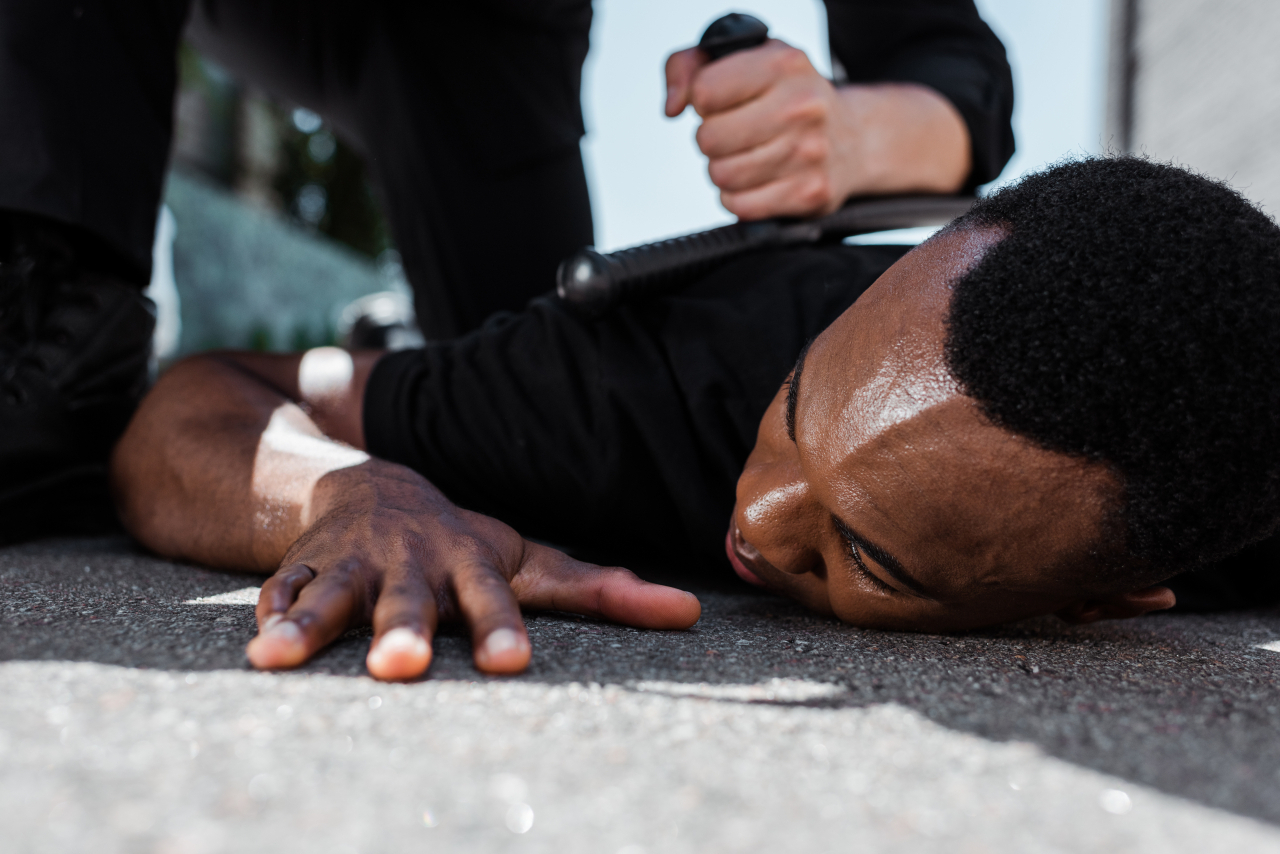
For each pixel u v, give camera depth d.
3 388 1.43
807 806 0.47
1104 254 0.73
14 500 1.48
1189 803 0.50
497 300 2.44
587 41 2.47
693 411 1.29
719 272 1.52
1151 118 9.87
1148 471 0.74
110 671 0.66
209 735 0.54
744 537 1.01
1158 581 0.88
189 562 1.35
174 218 7.38
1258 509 0.77
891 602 0.94
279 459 1.22
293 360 1.58
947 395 0.78
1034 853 0.42
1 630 0.78
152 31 1.59
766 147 1.58
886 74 2.13
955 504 0.80
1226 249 0.73
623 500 1.31
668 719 0.61
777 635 0.95
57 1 1.43
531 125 2.34
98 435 1.59
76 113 1.45
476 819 0.44
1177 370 0.71
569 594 0.96
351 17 2.31
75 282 1.52
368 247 12.38
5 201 1.37
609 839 0.42
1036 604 0.91
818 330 1.33
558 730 0.58
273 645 0.67
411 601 0.77
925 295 0.83
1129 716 0.67
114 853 0.38
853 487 0.85
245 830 0.41
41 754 0.49
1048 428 0.74
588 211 2.54
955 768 0.54
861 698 0.69
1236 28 8.36
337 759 0.51
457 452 1.39
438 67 2.27
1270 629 1.21
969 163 2.03
